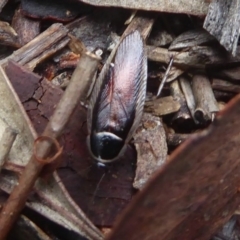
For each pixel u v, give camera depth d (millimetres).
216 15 124
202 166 97
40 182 112
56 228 115
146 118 123
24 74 119
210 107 126
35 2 130
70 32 130
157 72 130
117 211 117
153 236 101
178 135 125
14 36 129
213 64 128
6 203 110
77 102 108
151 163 120
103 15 131
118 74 121
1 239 111
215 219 108
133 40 123
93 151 118
